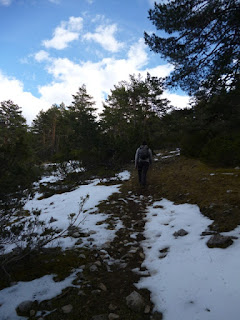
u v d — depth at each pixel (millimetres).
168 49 7258
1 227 2514
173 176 7156
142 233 3514
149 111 28250
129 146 11719
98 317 1697
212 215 3594
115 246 3127
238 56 6109
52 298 1954
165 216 4086
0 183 2475
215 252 2459
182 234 3143
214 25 6559
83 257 2762
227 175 5742
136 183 7191
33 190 2941
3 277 2281
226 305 1646
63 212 4957
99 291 2049
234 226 3016
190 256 2506
